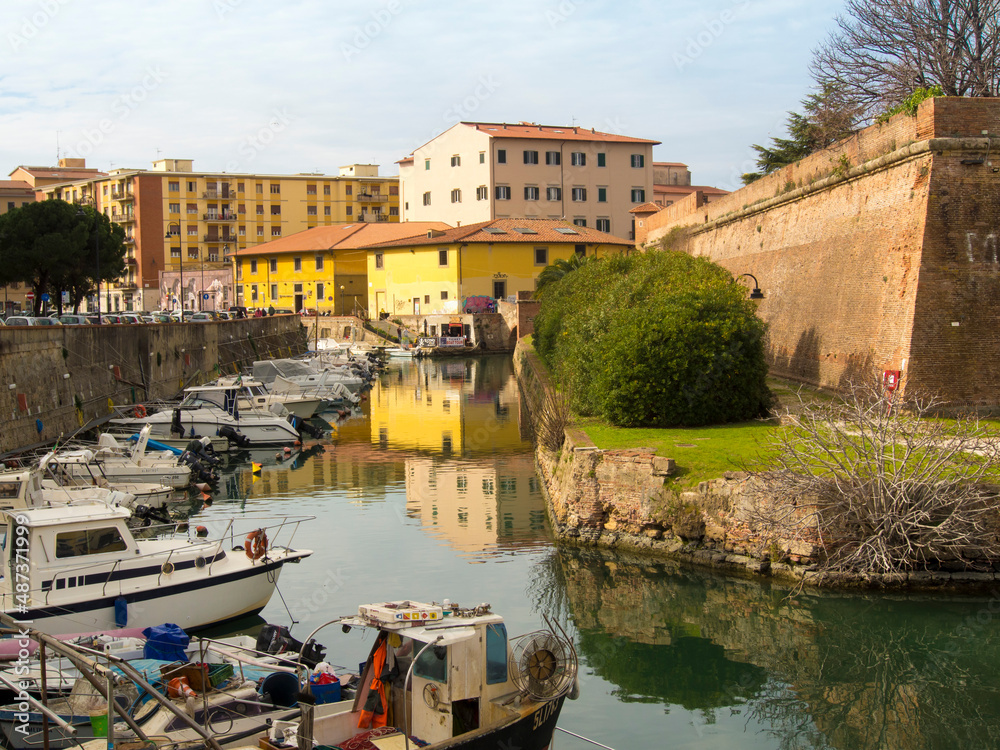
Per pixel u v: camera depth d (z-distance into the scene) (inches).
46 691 439.2
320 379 2028.8
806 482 722.8
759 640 652.7
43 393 1378.0
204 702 459.8
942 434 734.5
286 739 435.5
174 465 1143.6
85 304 4530.0
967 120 1015.0
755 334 1074.1
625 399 1029.8
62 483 1003.3
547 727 458.6
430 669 430.9
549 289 2249.0
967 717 542.3
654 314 1067.3
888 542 709.3
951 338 990.4
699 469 818.2
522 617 683.4
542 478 1144.8
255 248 4037.9
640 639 656.4
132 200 4220.0
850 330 1154.0
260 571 681.6
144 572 639.1
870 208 1139.3
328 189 4598.9
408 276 3481.8
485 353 3260.3
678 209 2151.8
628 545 821.2
